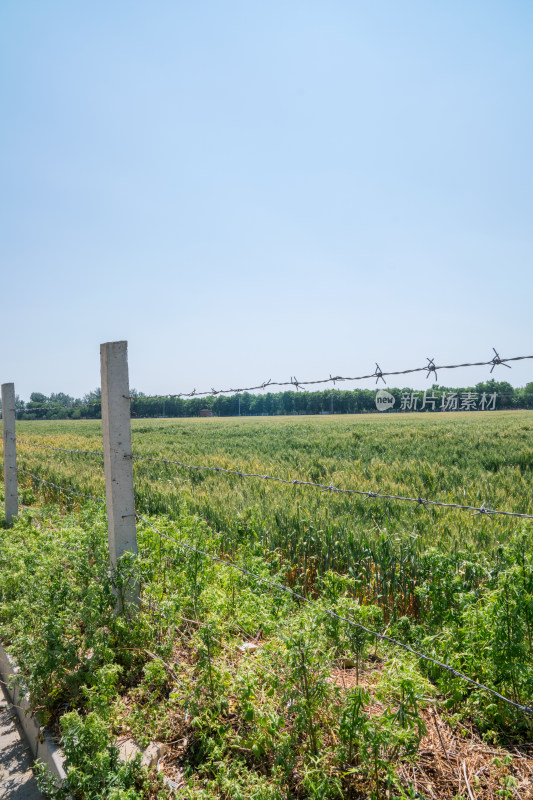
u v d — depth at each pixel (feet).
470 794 8.07
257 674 9.84
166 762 9.62
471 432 68.64
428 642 10.06
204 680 10.00
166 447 66.74
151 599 13.91
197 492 28.84
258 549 16.87
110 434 13.96
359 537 18.10
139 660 12.41
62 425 167.53
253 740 8.99
